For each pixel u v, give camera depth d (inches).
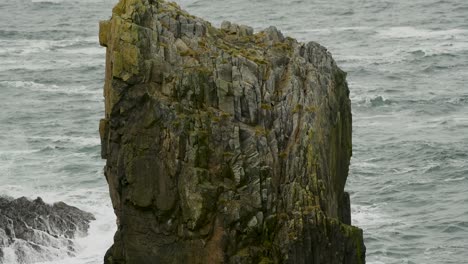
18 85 5423.2
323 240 1801.2
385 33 7076.8
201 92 1844.2
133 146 1830.7
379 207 3371.1
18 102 4995.1
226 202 1787.6
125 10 1914.4
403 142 4197.8
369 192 3533.5
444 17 7588.6
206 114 1823.3
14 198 3166.8
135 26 1846.7
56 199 3250.5
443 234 3110.2
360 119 4726.9
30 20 7736.2
